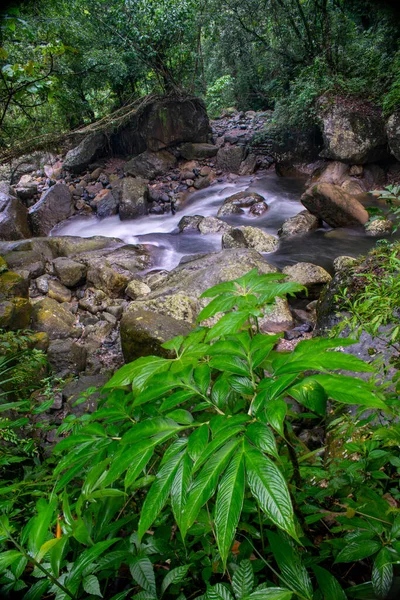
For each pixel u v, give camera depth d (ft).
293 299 16.52
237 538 3.87
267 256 22.13
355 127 30.81
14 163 38.93
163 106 37.45
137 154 39.50
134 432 2.67
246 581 2.87
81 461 3.14
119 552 3.26
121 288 19.07
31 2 26.40
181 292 15.20
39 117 33.27
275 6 36.35
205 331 3.49
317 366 2.49
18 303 14.12
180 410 2.79
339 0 35.78
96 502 3.53
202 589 3.53
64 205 33.19
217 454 2.30
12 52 22.77
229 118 47.47
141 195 33.06
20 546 2.94
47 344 13.60
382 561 3.01
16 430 8.21
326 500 4.38
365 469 4.09
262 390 2.54
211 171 38.11
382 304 6.88
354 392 2.33
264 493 2.03
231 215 30.27
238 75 45.39
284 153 35.32
